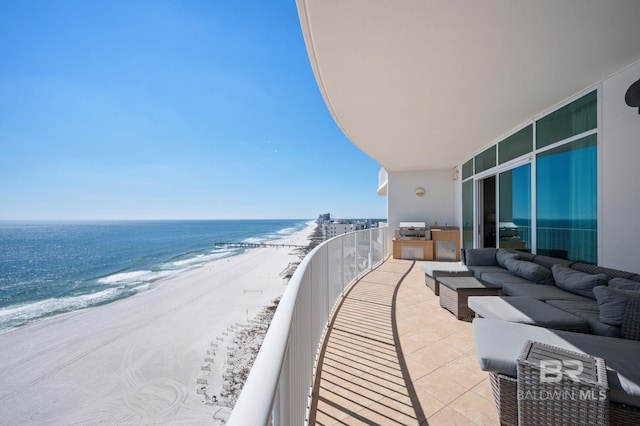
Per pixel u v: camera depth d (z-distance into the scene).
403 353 2.38
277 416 0.68
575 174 3.31
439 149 6.00
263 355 0.64
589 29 2.13
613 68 2.73
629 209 2.69
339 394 1.85
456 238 7.42
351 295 4.07
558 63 2.63
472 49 2.40
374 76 2.86
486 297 2.67
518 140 4.45
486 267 4.25
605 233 2.91
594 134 3.05
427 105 3.62
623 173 2.74
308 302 1.74
